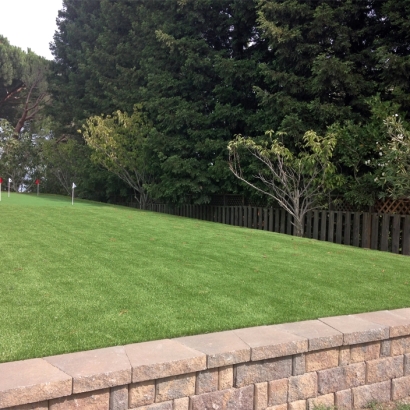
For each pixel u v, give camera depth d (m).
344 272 5.83
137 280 4.80
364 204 9.92
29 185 28.97
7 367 2.62
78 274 4.93
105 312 3.74
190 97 15.91
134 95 18.80
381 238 9.46
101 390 2.58
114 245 6.82
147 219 10.90
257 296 4.44
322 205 11.02
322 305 4.24
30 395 2.36
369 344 3.56
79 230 8.24
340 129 10.07
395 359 3.70
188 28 15.30
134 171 18.28
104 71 22.03
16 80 35.44
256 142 11.97
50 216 10.30
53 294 4.16
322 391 3.35
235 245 7.52
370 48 11.01
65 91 26.48
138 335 3.25
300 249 7.62
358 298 4.57
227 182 13.75
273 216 12.45
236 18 14.03
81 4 27.44
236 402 3.01
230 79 13.33
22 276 4.73
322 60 10.40
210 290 4.56
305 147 10.98
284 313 3.93
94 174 20.95
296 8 11.05
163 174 16.03
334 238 10.46
